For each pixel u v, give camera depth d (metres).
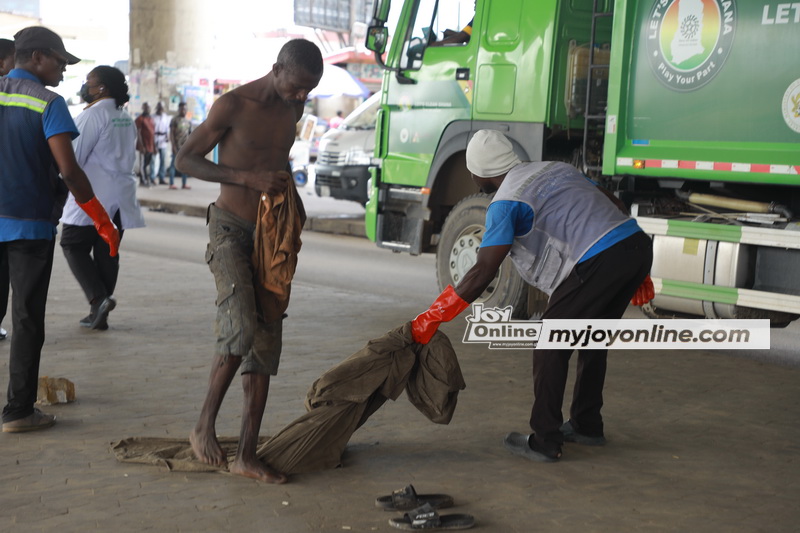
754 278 7.20
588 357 4.87
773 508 4.08
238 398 5.68
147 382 5.98
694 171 7.34
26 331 4.91
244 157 4.31
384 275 11.67
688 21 7.32
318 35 45.09
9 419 4.92
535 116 8.50
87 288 7.45
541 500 4.13
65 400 5.49
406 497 3.98
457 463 4.61
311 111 42.34
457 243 9.02
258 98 4.31
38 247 4.88
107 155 7.41
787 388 6.19
